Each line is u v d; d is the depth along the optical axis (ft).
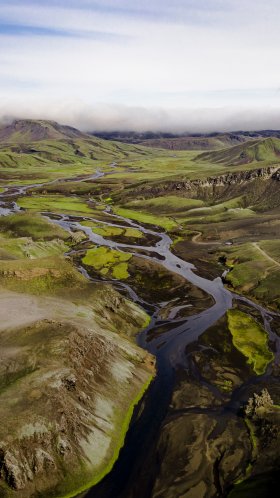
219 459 249.34
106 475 238.07
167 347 379.96
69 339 303.07
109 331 367.25
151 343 387.14
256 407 288.30
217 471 240.94
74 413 256.11
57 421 243.40
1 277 413.80
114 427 270.05
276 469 236.02
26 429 231.09
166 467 244.01
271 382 330.13
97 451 247.70
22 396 250.78
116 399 291.58
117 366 319.06
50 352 289.53
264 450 252.62
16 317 338.54
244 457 250.16
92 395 279.49
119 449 256.73
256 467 241.35
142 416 286.46
